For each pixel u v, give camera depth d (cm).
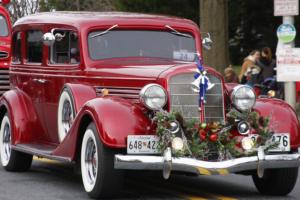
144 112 1271
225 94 1319
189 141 1254
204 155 1267
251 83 2698
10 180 1541
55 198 1323
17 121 1617
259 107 1334
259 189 1397
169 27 1545
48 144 1603
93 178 1306
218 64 2811
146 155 1243
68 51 1520
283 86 2662
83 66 1460
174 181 1553
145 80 1326
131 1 4538
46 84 1578
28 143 1620
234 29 5162
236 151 1275
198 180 1571
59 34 1516
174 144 1234
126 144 1236
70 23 1520
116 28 1508
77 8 3497
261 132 1287
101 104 1275
